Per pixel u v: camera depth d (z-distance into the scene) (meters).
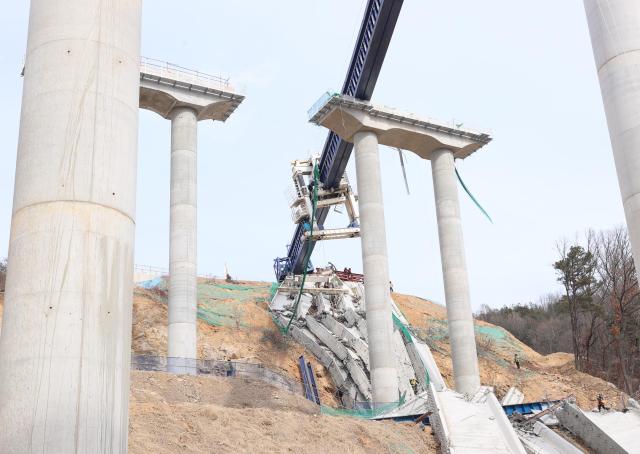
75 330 10.12
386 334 35.84
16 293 10.41
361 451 20.70
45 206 10.66
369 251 37.56
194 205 35.12
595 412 29.84
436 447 24.62
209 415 18.81
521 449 23.20
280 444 18.69
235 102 38.19
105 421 10.10
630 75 15.86
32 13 12.17
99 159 11.13
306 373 43.72
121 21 12.21
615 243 65.38
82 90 11.37
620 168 15.77
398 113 40.66
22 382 9.89
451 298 38.69
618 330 58.16
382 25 37.03
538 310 88.88
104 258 10.71
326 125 40.59
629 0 16.39
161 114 37.97
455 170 43.97
